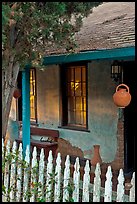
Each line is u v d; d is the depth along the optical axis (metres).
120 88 7.18
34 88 10.62
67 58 6.27
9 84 4.97
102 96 8.52
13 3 4.14
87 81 8.90
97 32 7.32
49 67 10.01
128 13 8.50
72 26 4.81
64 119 9.66
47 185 5.27
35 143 9.60
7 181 5.76
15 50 4.64
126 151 8.06
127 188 6.47
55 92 9.88
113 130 8.29
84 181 4.84
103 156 8.52
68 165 5.02
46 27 4.36
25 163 5.65
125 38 5.97
